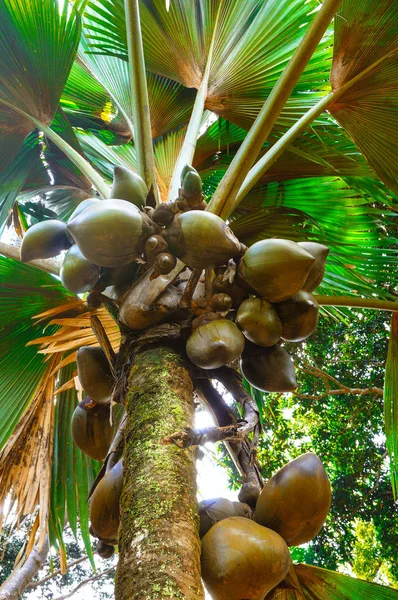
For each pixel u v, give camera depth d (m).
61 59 3.02
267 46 3.51
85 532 3.33
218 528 1.62
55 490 3.35
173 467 1.65
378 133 3.20
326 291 4.00
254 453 1.94
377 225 3.81
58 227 2.16
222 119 3.92
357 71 2.96
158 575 1.40
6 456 3.21
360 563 8.99
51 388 3.36
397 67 2.92
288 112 3.54
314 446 8.18
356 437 8.05
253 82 3.59
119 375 2.14
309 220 3.43
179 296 2.08
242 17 3.47
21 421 3.27
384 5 2.74
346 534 7.95
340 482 8.12
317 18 2.38
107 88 3.94
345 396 8.00
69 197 4.17
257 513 1.75
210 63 3.57
